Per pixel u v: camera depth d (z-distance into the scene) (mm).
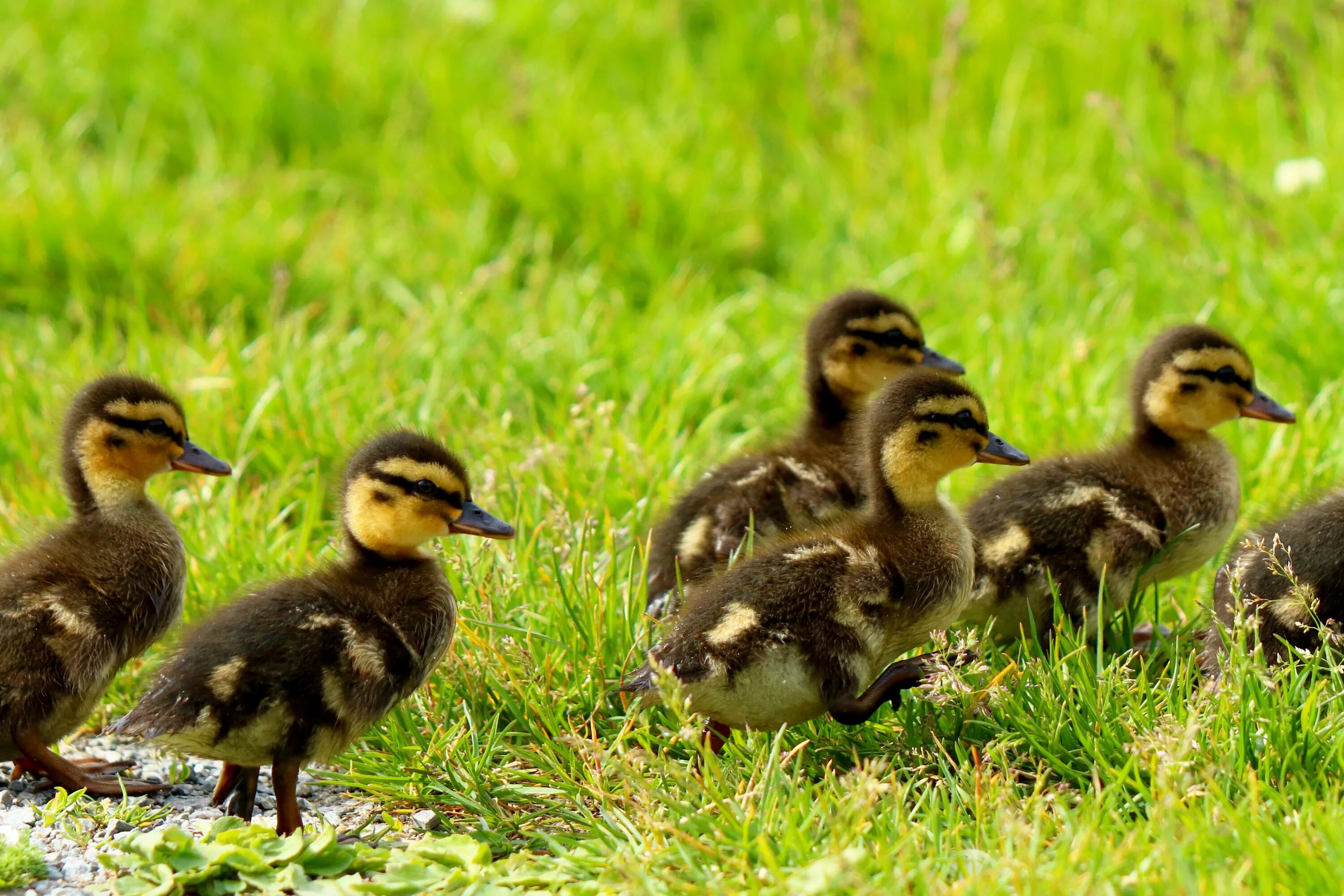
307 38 22844
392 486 9711
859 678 9516
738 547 11172
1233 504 11789
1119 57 21422
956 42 19891
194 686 8758
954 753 9477
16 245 17953
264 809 9641
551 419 14680
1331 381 14680
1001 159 19656
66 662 9523
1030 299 16844
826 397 13180
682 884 7879
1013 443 13672
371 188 20516
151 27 23328
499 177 19641
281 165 21547
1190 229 17016
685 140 20844
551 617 10797
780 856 8102
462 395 15172
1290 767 8711
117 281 17781
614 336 16203
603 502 12617
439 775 9719
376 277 18000
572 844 8859
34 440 14406
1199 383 11656
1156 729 8727
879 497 10109
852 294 13328
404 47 23000
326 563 10086
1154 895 7359
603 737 9984
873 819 8328
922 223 18438
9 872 8414
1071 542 11047
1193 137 19812
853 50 20656
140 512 10547
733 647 9203
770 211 19453
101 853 8711
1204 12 21312
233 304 17141
